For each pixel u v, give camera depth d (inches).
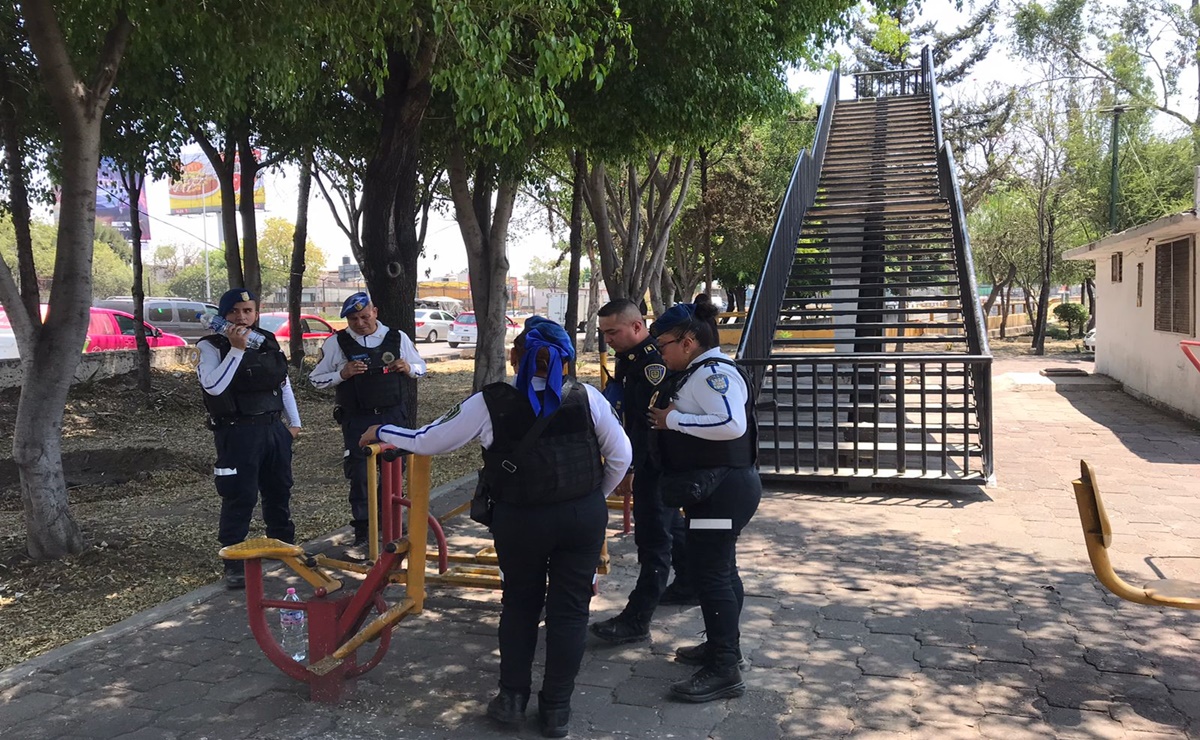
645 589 163.2
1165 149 962.7
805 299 428.1
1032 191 1048.2
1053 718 132.9
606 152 409.4
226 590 192.9
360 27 241.1
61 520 207.0
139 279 484.7
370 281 301.1
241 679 149.6
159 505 280.8
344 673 141.3
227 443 192.1
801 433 338.0
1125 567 202.8
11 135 260.7
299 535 244.7
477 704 140.6
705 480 135.9
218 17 244.4
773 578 201.2
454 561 196.4
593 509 129.6
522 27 284.8
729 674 141.3
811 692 143.3
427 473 140.2
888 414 420.8
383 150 293.1
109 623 176.1
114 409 467.8
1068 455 345.1
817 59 595.2
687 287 1176.2
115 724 134.1
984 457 285.4
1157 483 292.5
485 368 448.1
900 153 569.6
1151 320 497.0
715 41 360.5
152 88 345.4
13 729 132.6
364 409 218.2
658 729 131.6
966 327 345.1
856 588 193.3
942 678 147.5
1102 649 158.2
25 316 202.8
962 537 232.2
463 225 433.7
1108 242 527.8
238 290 194.1
